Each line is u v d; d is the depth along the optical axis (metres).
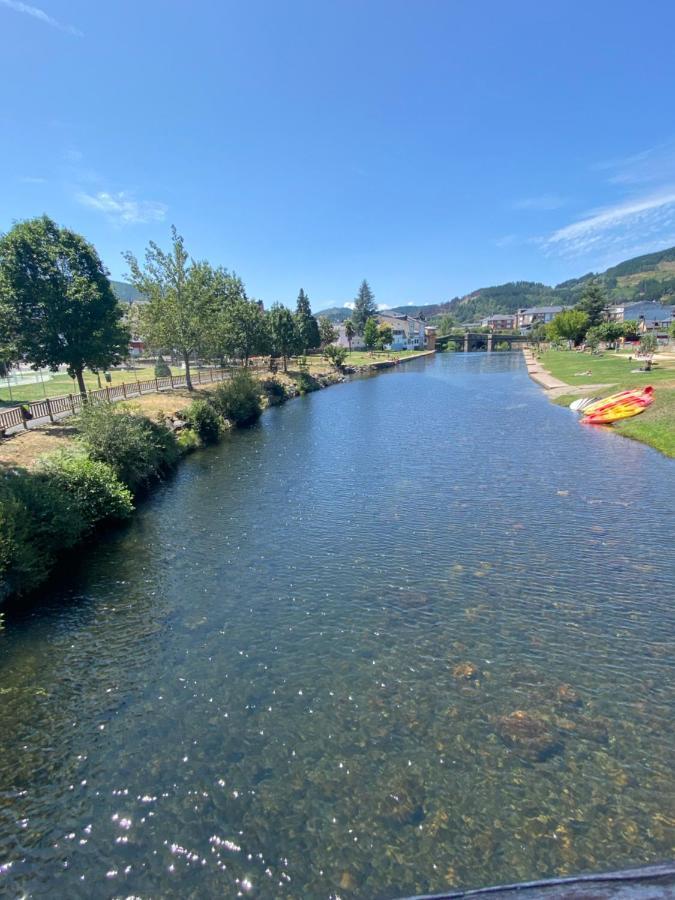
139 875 5.15
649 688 7.70
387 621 9.80
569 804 5.77
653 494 16.83
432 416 35.72
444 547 13.18
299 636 9.39
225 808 5.88
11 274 23.14
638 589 10.71
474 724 7.05
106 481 16.05
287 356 70.44
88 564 12.89
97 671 8.52
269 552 13.29
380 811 5.77
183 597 11.04
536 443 25.28
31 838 5.56
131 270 38.91
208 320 41.00
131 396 34.44
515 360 101.50
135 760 6.63
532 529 14.17
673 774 6.14
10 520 11.30
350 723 7.16
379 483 19.33
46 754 6.76
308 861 5.23
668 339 95.56
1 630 9.77
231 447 27.95
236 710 7.50
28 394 35.75
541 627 9.43
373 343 134.50
